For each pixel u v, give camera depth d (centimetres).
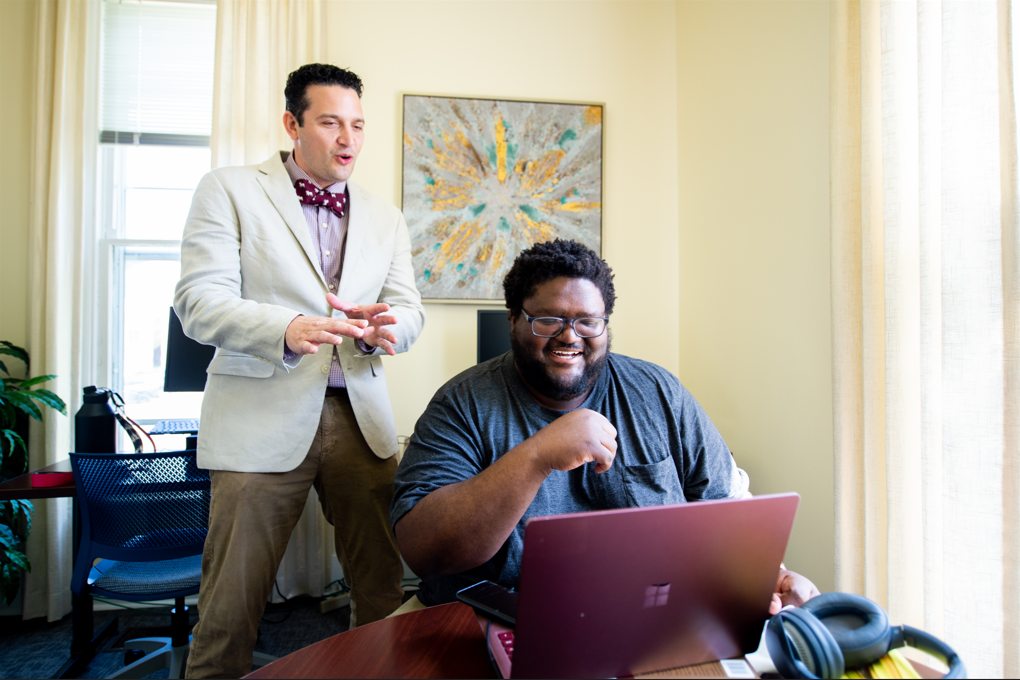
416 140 263
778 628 59
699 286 258
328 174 152
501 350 246
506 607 70
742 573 61
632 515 54
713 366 246
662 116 281
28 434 234
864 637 57
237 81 251
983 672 114
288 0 255
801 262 190
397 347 154
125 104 258
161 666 188
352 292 154
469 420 98
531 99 271
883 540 141
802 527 188
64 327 240
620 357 112
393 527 89
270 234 146
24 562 206
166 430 220
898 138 137
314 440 150
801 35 192
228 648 138
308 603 246
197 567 181
